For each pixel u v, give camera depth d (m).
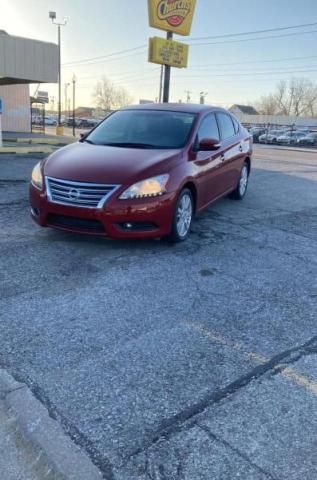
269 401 2.52
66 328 3.21
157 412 2.39
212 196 6.21
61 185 4.62
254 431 2.28
